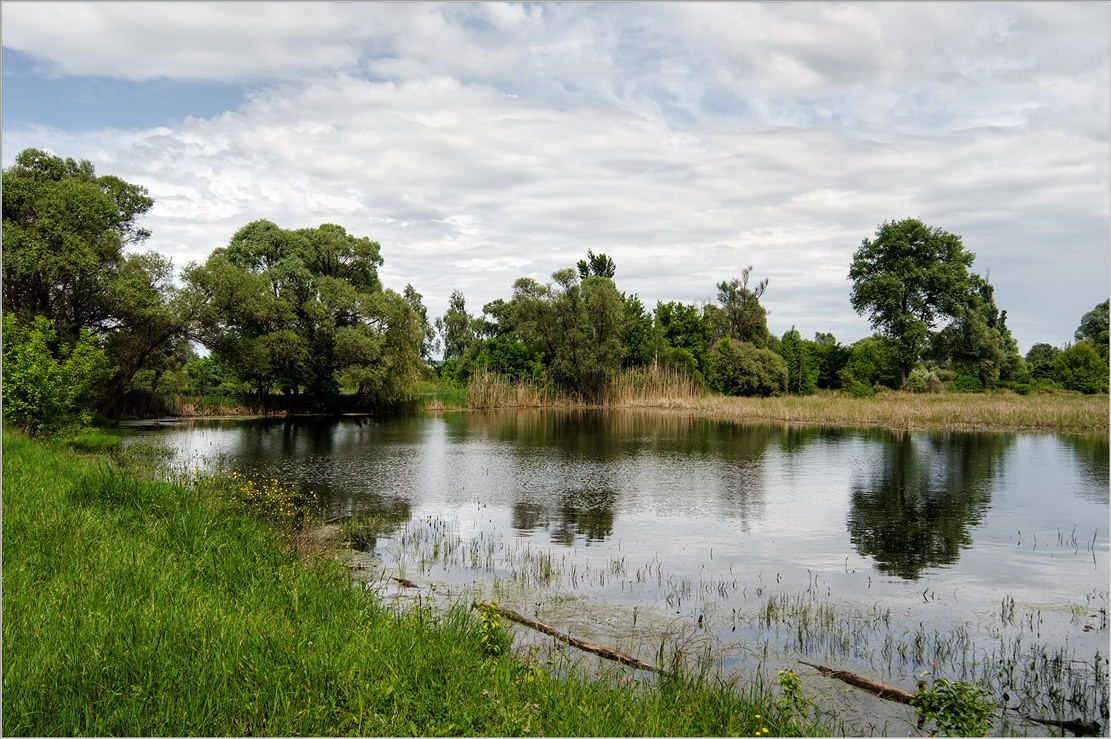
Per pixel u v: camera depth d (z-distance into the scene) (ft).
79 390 70.74
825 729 19.61
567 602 31.09
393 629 21.88
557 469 72.18
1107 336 220.02
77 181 110.42
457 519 48.32
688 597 32.17
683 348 214.48
